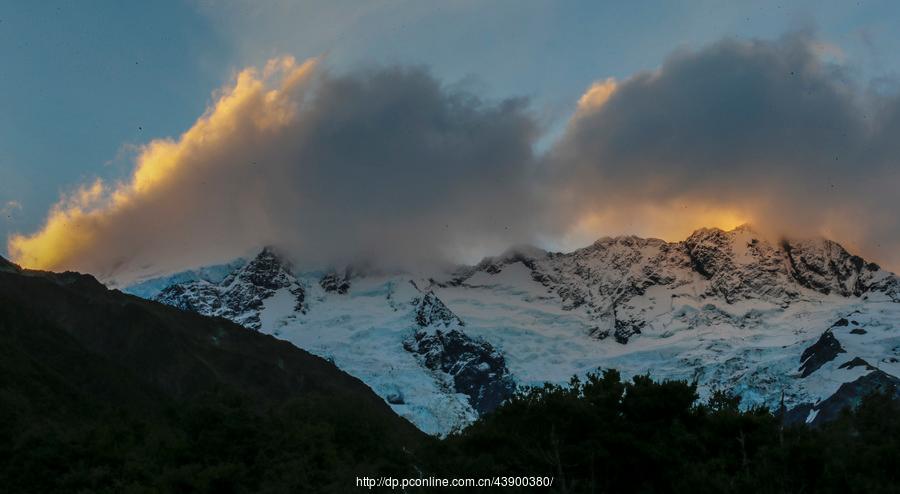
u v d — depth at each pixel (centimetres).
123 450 12900
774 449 10075
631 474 10756
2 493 11544
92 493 11162
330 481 11969
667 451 10675
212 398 14638
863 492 9431
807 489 9938
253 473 12306
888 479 9875
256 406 16012
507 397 12506
